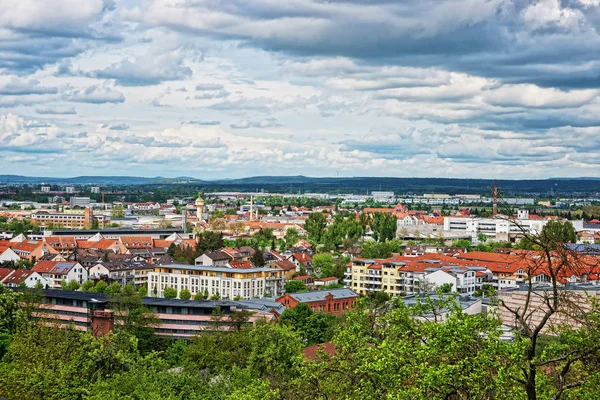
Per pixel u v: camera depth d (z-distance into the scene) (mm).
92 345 136250
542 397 63250
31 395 123375
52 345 141125
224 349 179625
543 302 62250
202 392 124500
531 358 60906
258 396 97312
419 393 63656
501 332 66125
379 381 74375
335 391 85875
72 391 122250
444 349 66000
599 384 63125
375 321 91375
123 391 119500
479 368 62156
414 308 78062
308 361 90750
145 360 131625
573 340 64500
